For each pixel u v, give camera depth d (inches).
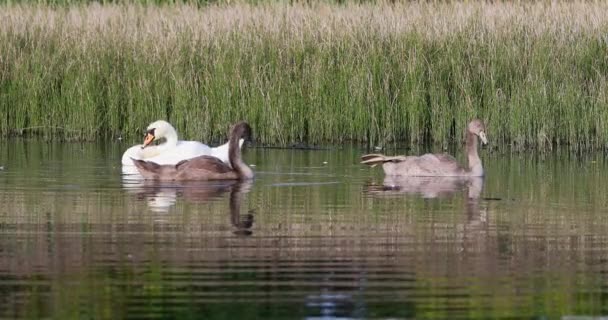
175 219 564.1
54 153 856.3
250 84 948.0
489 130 917.2
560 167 796.0
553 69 924.0
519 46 952.3
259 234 526.9
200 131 943.0
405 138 952.3
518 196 650.2
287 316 395.9
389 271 456.4
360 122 938.7
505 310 405.1
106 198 633.0
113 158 828.0
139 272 453.1
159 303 409.4
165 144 766.5
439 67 947.3
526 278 448.1
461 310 404.8
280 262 469.4
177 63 961.5
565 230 540.7
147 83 963.3
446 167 737.6
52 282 437.4
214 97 948.6
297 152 879.7
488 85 933.8
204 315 396.5
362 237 521.0
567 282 442.0
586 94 909.2
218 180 710.5
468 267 465.1
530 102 903.7
